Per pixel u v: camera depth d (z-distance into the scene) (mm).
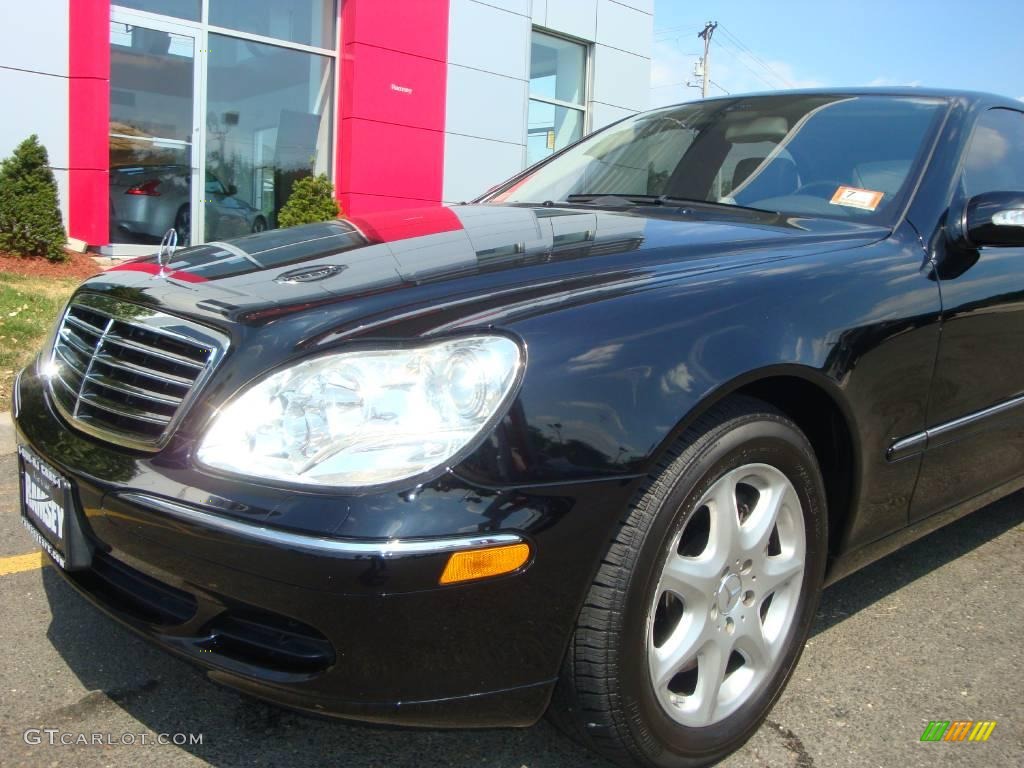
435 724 1712
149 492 1733
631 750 1868
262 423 1684
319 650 1670
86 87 8047
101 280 2326
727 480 1956
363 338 1712
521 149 11664
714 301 1979
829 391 2107
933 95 3047
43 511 2064
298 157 10078
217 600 1714
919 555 3418
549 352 1726
